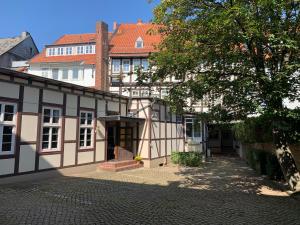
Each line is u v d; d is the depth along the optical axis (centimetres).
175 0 896
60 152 1180
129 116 1540
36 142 1066
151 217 641
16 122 987
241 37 771
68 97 1233
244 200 834
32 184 962
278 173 1177
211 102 1023
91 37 3300
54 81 1134
